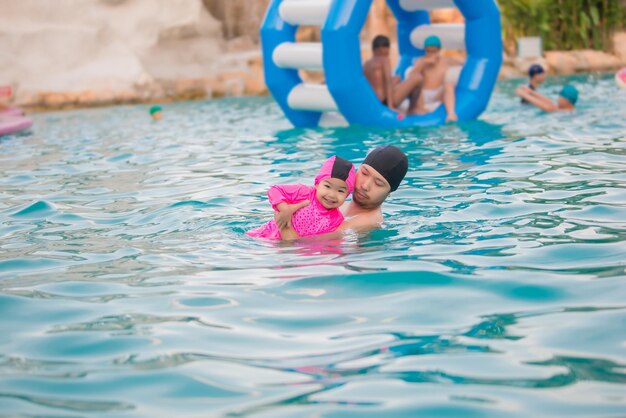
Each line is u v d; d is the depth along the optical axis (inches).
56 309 134.8
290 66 414.3
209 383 102.9
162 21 668.1
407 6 475.2
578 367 103.0
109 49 648.4
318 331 119.6
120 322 127.0
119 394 100.6
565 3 773.9
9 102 584.1
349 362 107.9
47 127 470.6
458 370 103.9
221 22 715.4
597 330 115.2
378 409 94.0
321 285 140.1
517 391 97.0
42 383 104.4
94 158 328.8
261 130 407.5
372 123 395.2
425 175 245.4
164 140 380.5
